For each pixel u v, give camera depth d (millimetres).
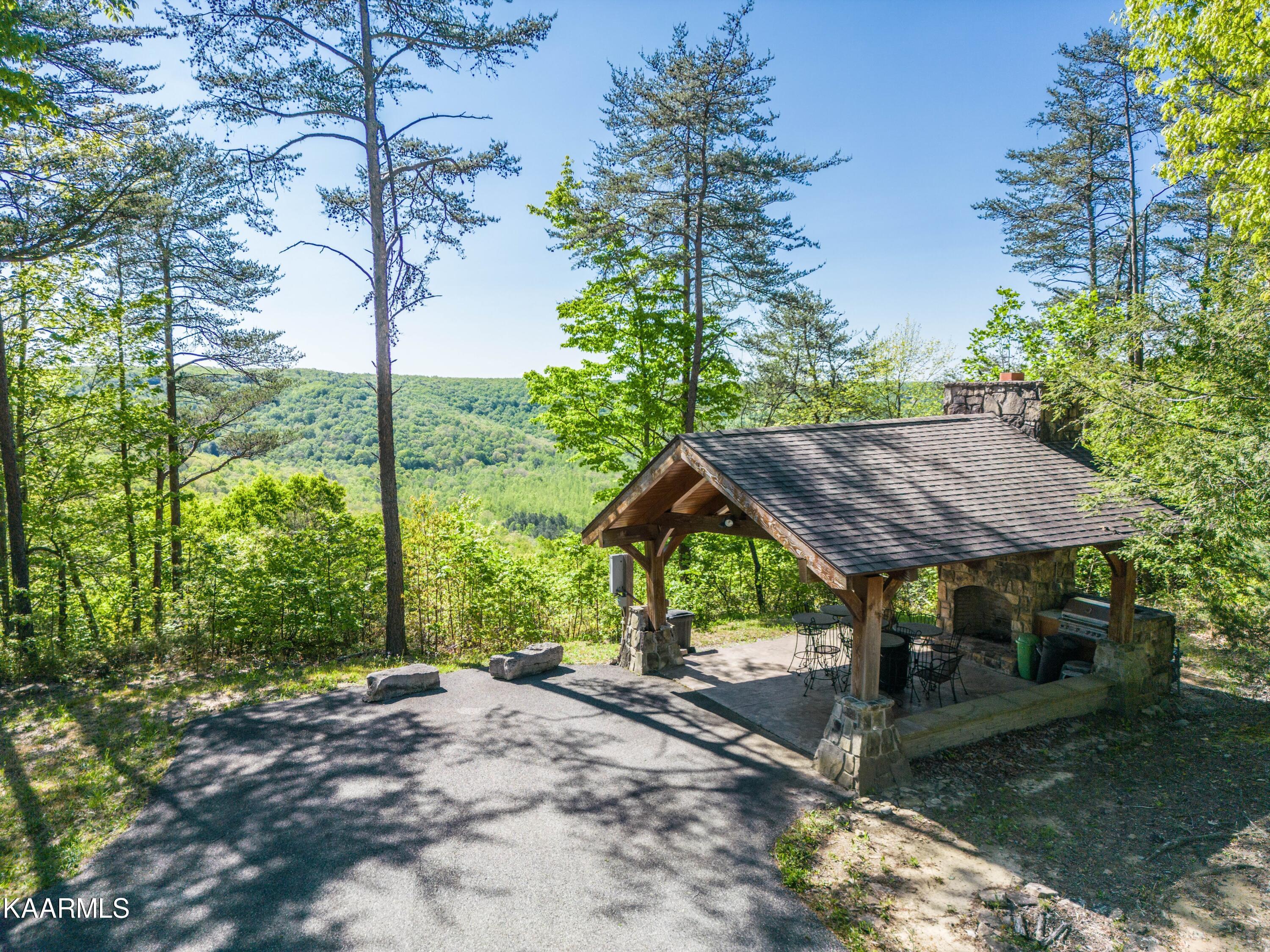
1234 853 6449
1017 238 25422
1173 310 9727
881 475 9469
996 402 12758
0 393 12406
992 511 9117
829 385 23078
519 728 8945
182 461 17797
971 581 12453
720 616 16750
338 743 8383
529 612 14102
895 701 9898
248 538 13477
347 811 6785
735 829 6617
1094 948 5156
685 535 11133
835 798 7285
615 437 20094
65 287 15086
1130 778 7926
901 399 23703
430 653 13312
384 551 14359
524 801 7055
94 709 9602
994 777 7875
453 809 6844
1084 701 9703
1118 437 9961
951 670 10078
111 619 16281
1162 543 8969
